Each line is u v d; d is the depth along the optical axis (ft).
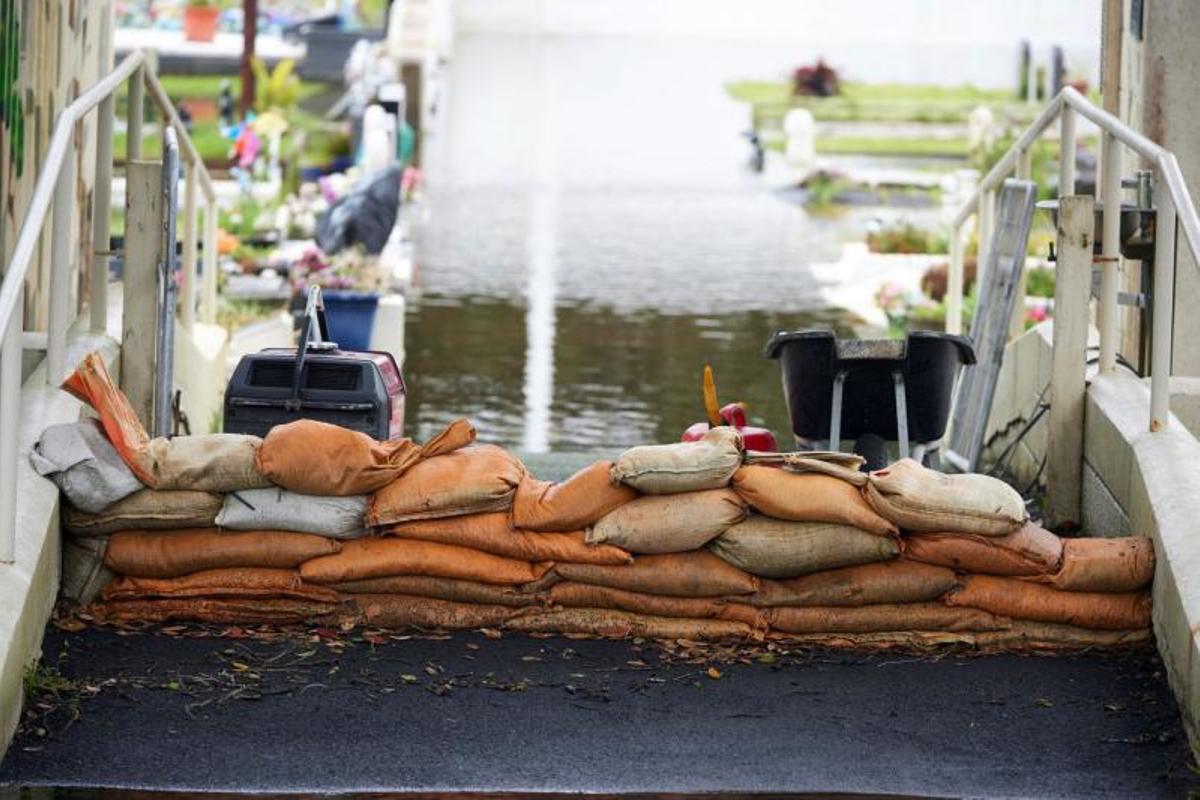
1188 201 27.37
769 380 56.49
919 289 71.77
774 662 26.21
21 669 23.21
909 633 26.84
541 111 142.00
